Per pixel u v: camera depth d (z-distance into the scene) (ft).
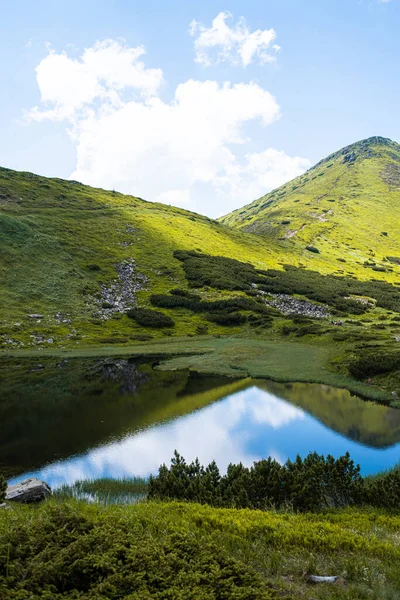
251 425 103.24
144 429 101.19
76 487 65.51
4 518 32.55
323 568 27.76
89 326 260.62
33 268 314.35
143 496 60.29
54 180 572.51
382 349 172.24
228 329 267.18
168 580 22.70
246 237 564.30
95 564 22.93
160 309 301.02
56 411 116.37
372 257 584.40
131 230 443.73
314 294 350.84
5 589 20.62
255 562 27.86
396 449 86.17
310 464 51.88
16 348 217.56
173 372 168.04
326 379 147.23
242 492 45.98
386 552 30.27
